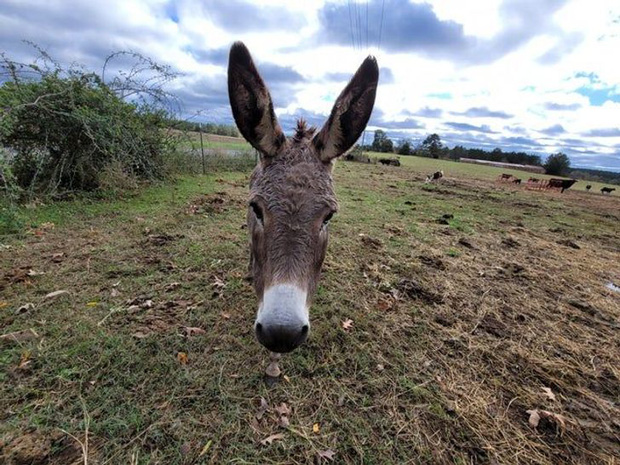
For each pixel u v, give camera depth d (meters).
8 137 2.28
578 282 1.81
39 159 2.48
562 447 0.83
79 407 0.80
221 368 0.96
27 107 2.21
